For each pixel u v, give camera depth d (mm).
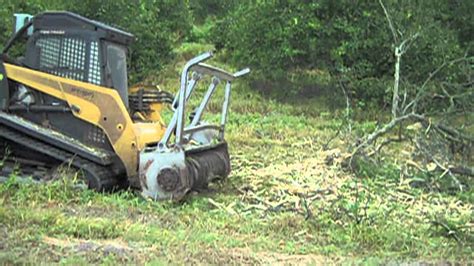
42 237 5828
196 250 5789
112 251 5559
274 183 9258
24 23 9023
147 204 7406
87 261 5227
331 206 7738
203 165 8258
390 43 19000
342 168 10398
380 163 10688
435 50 18406
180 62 26062
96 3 17891
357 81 19609
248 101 19891
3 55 8617
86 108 8156
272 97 21078
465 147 11164
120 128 8094
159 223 6793
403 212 8055
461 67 16219
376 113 18859
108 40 8406
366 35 19469
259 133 14820
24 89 8328
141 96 9367
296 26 20078
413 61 18594
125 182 8242
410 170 10320
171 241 6020
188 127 8641
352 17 19812
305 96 21281
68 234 6059
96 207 7203
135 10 19141
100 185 7785
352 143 11594
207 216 7238
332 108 19875
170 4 26125
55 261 5184
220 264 5441
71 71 8336
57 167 8000
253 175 9789
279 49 20438
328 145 12680
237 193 8680
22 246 5512
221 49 26281
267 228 6891
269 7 20594
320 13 20297
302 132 15227
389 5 19281
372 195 8867
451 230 6941
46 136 7973
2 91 8336
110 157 7992
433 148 10703
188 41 29562
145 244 5914
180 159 7574
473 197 9289
